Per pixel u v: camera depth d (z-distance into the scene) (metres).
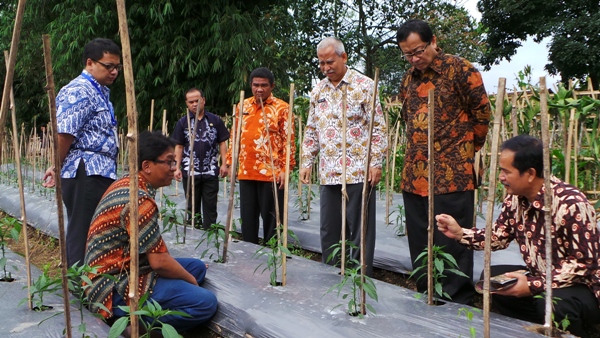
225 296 3.32
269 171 4.85
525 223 2.88
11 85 1.96
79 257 3.46
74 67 12.30
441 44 15.49
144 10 11.55
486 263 2.38
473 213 3.28
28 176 10.10
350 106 3.73
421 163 3.28
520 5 16.61
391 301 3.12
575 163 5.07
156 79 11.85
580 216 2.64
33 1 12.53
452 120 3.16
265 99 4.82
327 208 3.96
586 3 15.87
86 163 3.39
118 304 2.90
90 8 11.66
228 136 5.59
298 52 14.23
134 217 1.94
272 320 2.92
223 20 11.32
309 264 3.95
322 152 3.90
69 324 2.27
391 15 15.99
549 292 2.50
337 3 15.57
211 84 12.34
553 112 5.72
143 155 2.89
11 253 4.47
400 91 3.53
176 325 3.08
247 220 5.05
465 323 2.77
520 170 2.68
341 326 2.78
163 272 2.98
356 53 16.34
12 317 2.93
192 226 5.09
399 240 4.89
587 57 15.27
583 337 3.06
